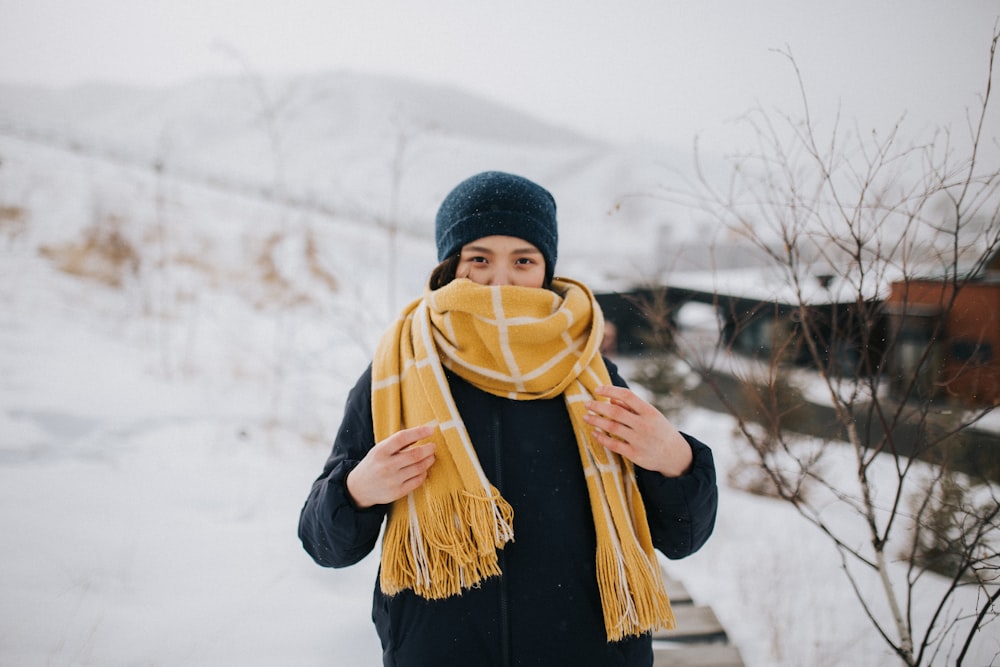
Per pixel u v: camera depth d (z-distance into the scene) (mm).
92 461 4551
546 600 1243
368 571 3406
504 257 1516
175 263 11867
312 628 2639
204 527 3645
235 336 8914
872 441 5230
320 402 7008
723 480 6152
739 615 3559
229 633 2516
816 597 3707
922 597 3625
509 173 1619
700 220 2670
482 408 1364
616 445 1252
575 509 1305
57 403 5457
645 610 1220
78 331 8109
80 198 14484
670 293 3549
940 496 2229
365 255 13875
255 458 5129
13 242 10977
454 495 1239
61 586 2684
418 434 1189
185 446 5145
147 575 2947
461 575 1200
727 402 2633
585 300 1519
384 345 1515
